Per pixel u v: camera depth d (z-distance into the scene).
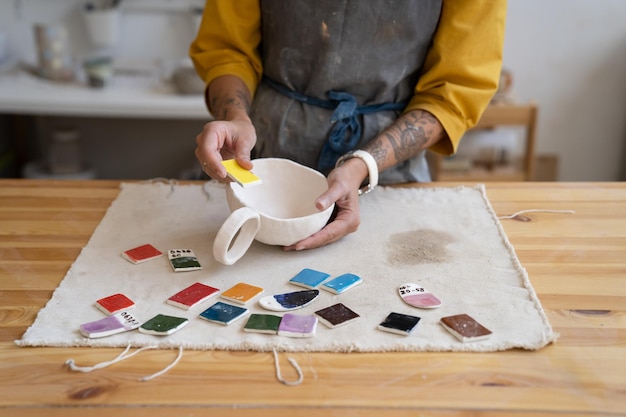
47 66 2.42
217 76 1.22
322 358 0.71
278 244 0.93
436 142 1.17
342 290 0.83
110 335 0.75
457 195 1.15
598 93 2.79
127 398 0.65
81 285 0.85
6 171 2.72
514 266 0.90
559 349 0.73
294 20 1.13
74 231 1.01
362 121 1.18
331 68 1.14
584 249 0.96
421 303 0.80
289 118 1.20
